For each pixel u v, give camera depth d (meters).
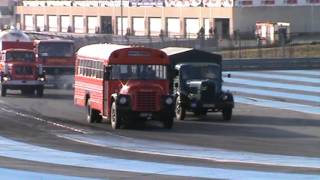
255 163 53.50
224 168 50.00
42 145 65.44
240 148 65.25
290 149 64.62
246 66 182.62
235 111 106.25
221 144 68.50
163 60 84.44
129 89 81.12
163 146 66.25
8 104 116.44
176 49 105.69
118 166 50.94
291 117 97.69
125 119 81.56
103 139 71.81
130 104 80.75
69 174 46.66
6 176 45.78
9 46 150.88
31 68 134.38
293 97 125.00
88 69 91.69
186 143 69.19
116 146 65.56
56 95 137.50
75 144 66.81
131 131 80.00
